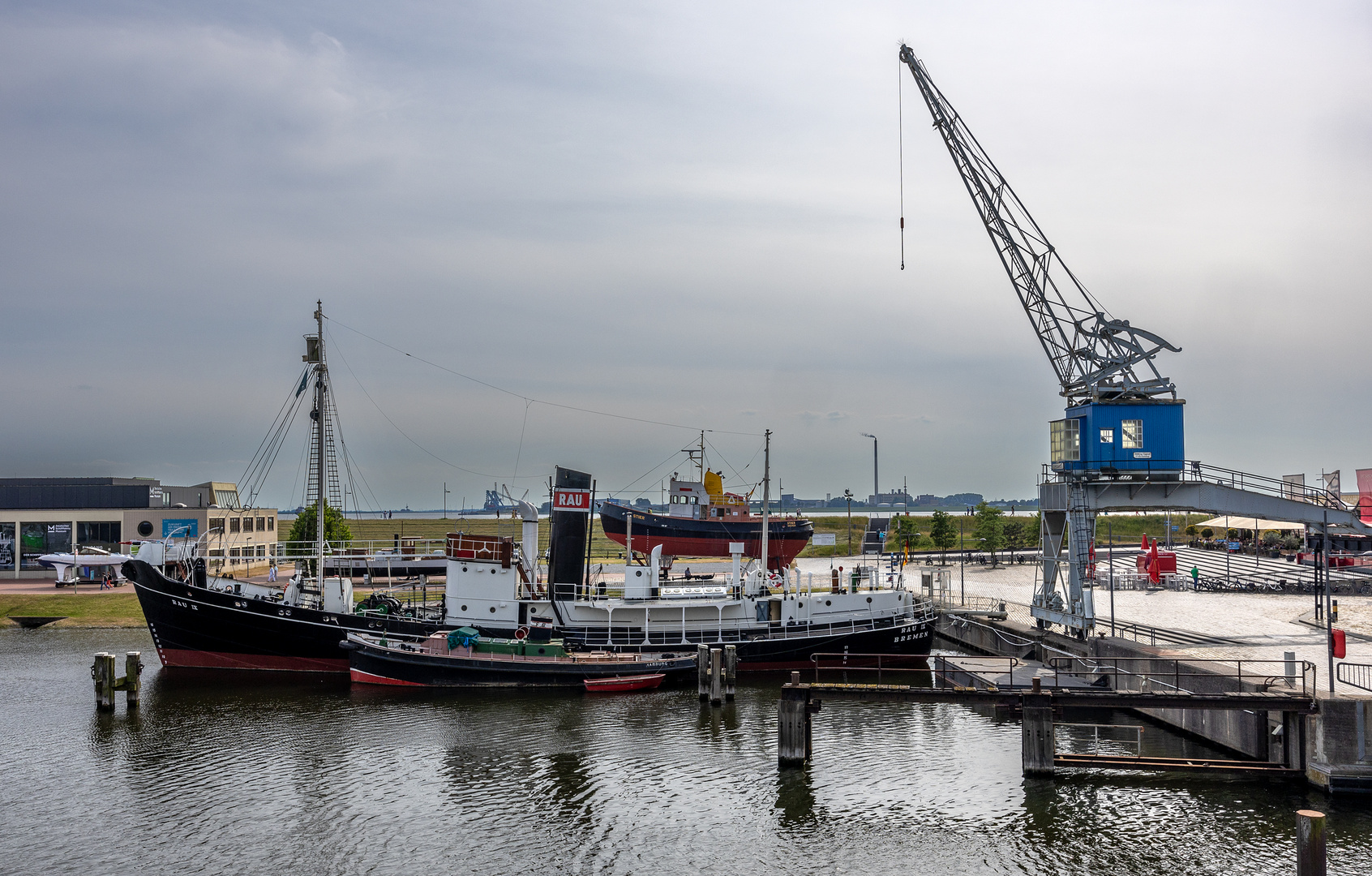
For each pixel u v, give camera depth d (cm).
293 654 5706
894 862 3089
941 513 13188
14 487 9969
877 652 6091
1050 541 6284
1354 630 5772
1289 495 5881
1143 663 4703
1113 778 3769
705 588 6078
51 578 9575
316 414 6456
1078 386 6122
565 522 5822
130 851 3172
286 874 3014
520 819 3444
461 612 5672
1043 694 3784
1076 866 3041
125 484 10544
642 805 3581
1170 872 2992
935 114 6919
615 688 5331
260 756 4138
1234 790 3597
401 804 3588
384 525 17375
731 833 3322
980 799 3594
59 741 4356
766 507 6425
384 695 5209
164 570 5841
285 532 14675
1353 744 3541
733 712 4900
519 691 5316
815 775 3884
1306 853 2505
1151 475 5812
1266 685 3791
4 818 3444
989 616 6988
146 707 4947
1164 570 8762
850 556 13562
